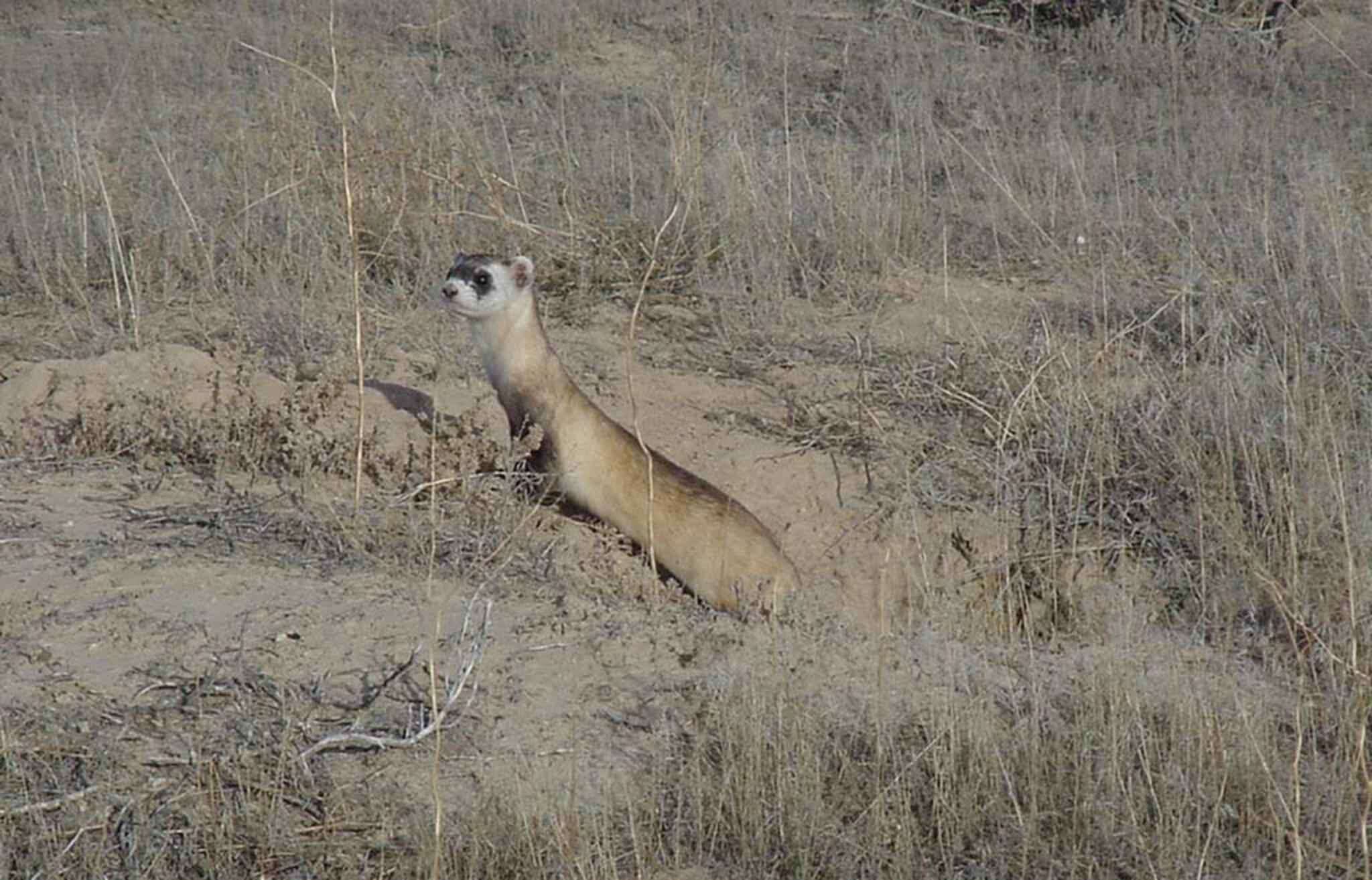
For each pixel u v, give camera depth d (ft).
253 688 24.57
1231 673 27.17
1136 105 69.41
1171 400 37.93
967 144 63.62
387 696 24.71
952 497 36.60
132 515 30.63
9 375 39.11
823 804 22.52
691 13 77.92
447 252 46.68
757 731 23.07
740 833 21.99
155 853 20.68
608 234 49.24
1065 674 27.12
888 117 68.13
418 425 35.78
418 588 28.32
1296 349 38.22
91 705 23.71
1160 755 23.95
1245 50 76.84
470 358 41.68
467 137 52.16
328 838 21.44
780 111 68.90
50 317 44.06
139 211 49.65
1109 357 41.29
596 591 30.63
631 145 61.52
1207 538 33.53
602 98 70.08
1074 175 56.29
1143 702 25.52
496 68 73.82
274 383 36.94
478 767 23.17
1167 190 58.13
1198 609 31.53
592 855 21.09
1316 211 50.08
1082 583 33.63
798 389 41.91
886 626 31.12
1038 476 36.91
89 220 48.80
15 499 31.07
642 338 44.91
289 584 28.04
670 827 22.18
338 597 27.73
